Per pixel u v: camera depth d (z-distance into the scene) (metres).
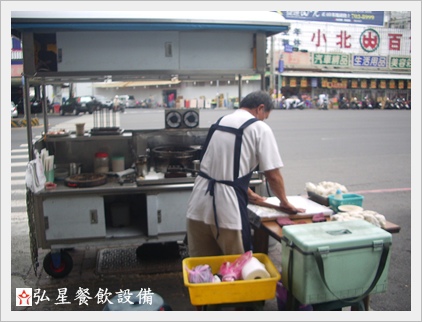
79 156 3.77
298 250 1.89
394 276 3.27
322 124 15.27
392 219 4.65
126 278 3.18
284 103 24.73
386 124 15.29
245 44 3.14
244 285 1.89
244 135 2.25
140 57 3.00
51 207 3.04
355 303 2.05
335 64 24.53
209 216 2.30
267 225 2.35
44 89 3.70
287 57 24.19
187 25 2.88
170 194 3.16
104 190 3.07
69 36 2.91
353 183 6.36
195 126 3.69
